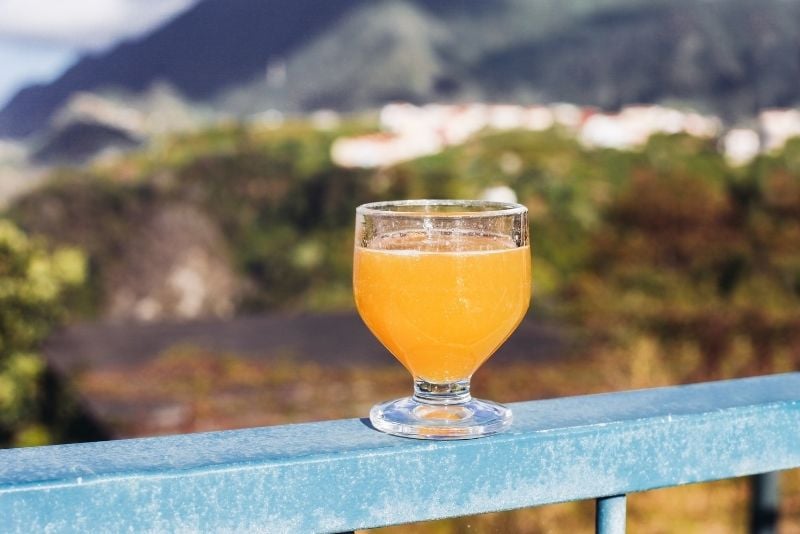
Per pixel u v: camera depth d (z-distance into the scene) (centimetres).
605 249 1134
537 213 1205
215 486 73
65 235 1239
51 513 70
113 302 1224
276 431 82
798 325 791
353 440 80
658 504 470
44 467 72
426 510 79
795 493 485
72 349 866
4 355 711
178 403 760
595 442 84
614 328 877
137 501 72
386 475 78
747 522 446
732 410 88
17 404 718
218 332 1076
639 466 85
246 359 907
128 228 1259
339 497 77
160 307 1235
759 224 1134
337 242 1291
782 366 766
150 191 1272
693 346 808
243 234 1289
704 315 819
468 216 88
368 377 846
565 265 1158
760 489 177
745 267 1107
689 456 87
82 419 733
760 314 809
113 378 815
